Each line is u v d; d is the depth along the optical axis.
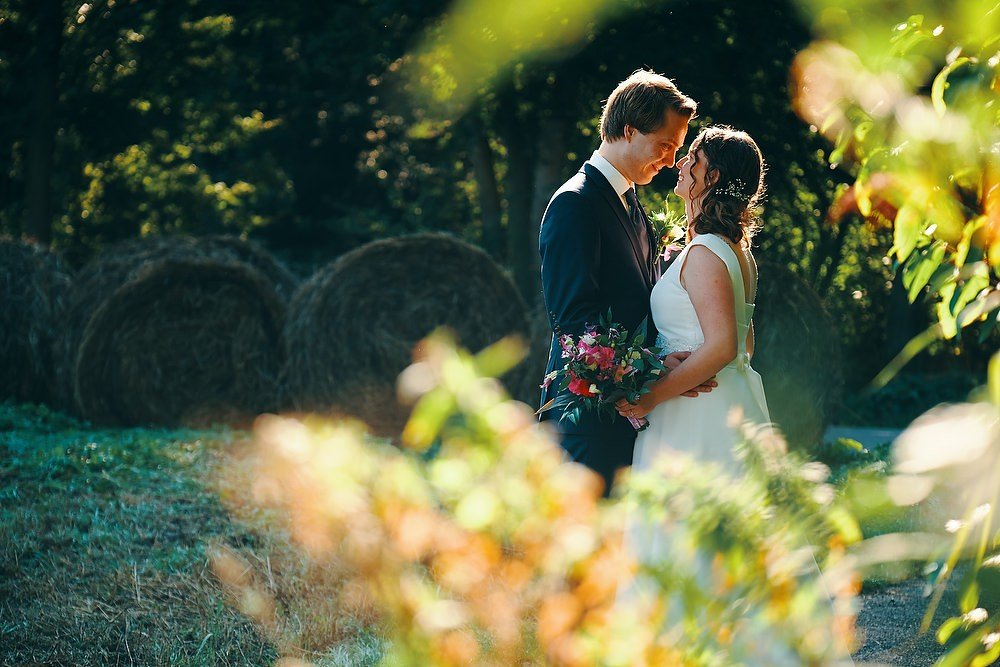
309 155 24.28
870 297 15.41
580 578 1.12
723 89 7.79
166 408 10.54
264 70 17.75
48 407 10.59
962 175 1.59
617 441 3.23
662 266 3.58
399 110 13.25
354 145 24.34
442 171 22.02
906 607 4.29
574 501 1.12
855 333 15.80
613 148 3.36
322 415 10.33
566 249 3.22
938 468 1.04
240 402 10.76
